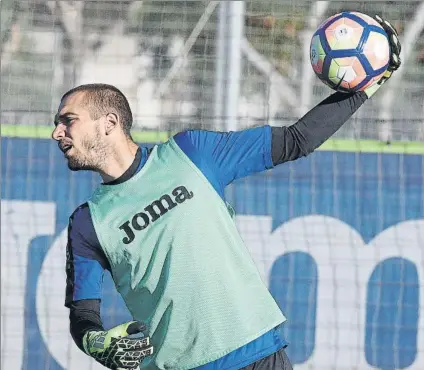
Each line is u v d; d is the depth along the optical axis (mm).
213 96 20516
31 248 20609
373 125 20516
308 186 20359
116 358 10992
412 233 20219
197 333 11547
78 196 20734
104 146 11695
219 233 11609
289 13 20703
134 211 11570
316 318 20219
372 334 20141
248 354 11602
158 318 11688
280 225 20375
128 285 11844
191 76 20641
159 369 11930
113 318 20516
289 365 12070
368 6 20984
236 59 20094
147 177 11656
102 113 11695
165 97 20703
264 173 20406
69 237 11859
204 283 11469
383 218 20266
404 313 20156
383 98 20547
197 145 11852
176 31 20828
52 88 20906
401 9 20938
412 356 20109
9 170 20656
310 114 11742
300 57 20594
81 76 20922
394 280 20172
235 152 11750
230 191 20453
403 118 20484
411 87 20578
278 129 11727
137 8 20891
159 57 20797
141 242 11531
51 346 20500
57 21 20969
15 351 20469
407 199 20250
